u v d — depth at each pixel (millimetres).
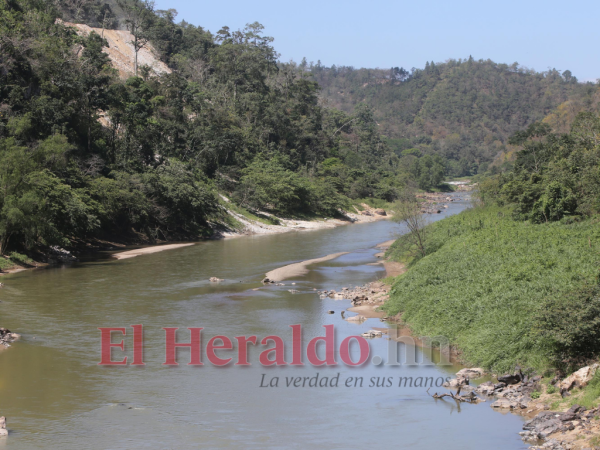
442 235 50000
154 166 86625
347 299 38250
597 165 52438
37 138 67062
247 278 46844
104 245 66750
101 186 67125
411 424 18547
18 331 29953
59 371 24016
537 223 47594
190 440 17672
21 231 52312
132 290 41250
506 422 18422
